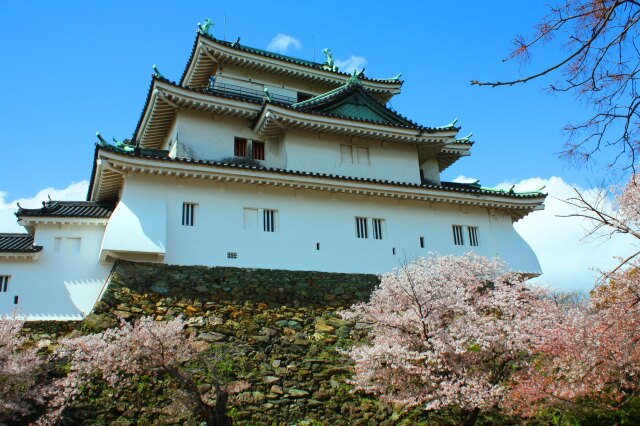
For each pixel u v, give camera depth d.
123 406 14.74
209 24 29.75
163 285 19.94
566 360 13.38
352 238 24.62
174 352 15.08
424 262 18.67
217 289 20.52
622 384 13.62
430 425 15.98
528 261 27.89
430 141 28.23
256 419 15.41
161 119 26.23
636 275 12.58
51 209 21.64
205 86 30.91
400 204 26.25
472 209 27.81
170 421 14.67
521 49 7.10
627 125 7.22
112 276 19.64
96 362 14.26
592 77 7.11
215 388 14.20
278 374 17.17
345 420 16.02
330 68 32.09
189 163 21.61
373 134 26.97
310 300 21.52
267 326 19.39
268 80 30.34
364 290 23.08
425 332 15.21
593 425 15.16
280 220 23.52
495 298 16.95
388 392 15.08
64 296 20.48
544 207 28.31
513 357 14.71
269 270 22.27
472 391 13.86
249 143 26.50
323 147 26.69
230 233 22.38
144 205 21.25
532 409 13.93
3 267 20.27
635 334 12.50
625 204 12.33
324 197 24.80
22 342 15.82
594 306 13.54
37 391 14.15
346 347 19.17
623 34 6.74
